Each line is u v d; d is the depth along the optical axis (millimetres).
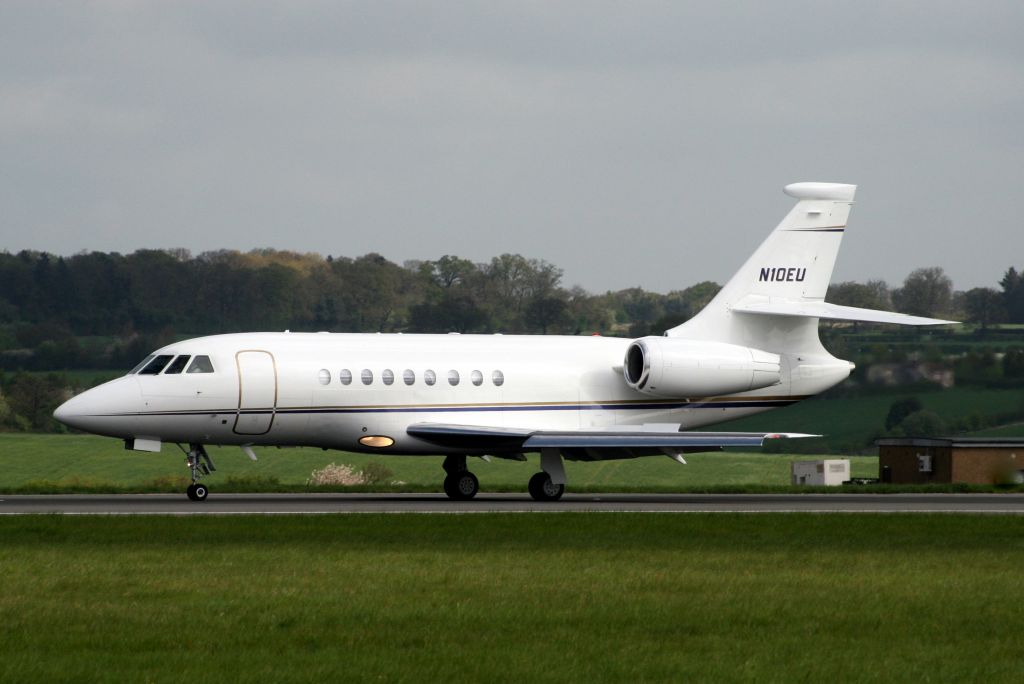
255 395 122625
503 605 60188
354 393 125812
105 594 62625
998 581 68375
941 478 174125
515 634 54000
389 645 51750
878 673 47812
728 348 137625
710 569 71875
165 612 57938
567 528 93188
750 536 89438
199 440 123312
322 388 124688
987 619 58000
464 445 128250
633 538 87438
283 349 125312
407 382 128125
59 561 73625
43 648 50844
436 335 134500
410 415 128000
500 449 127625
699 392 136000
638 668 48125
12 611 58000
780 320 141250
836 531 93500
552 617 57469
